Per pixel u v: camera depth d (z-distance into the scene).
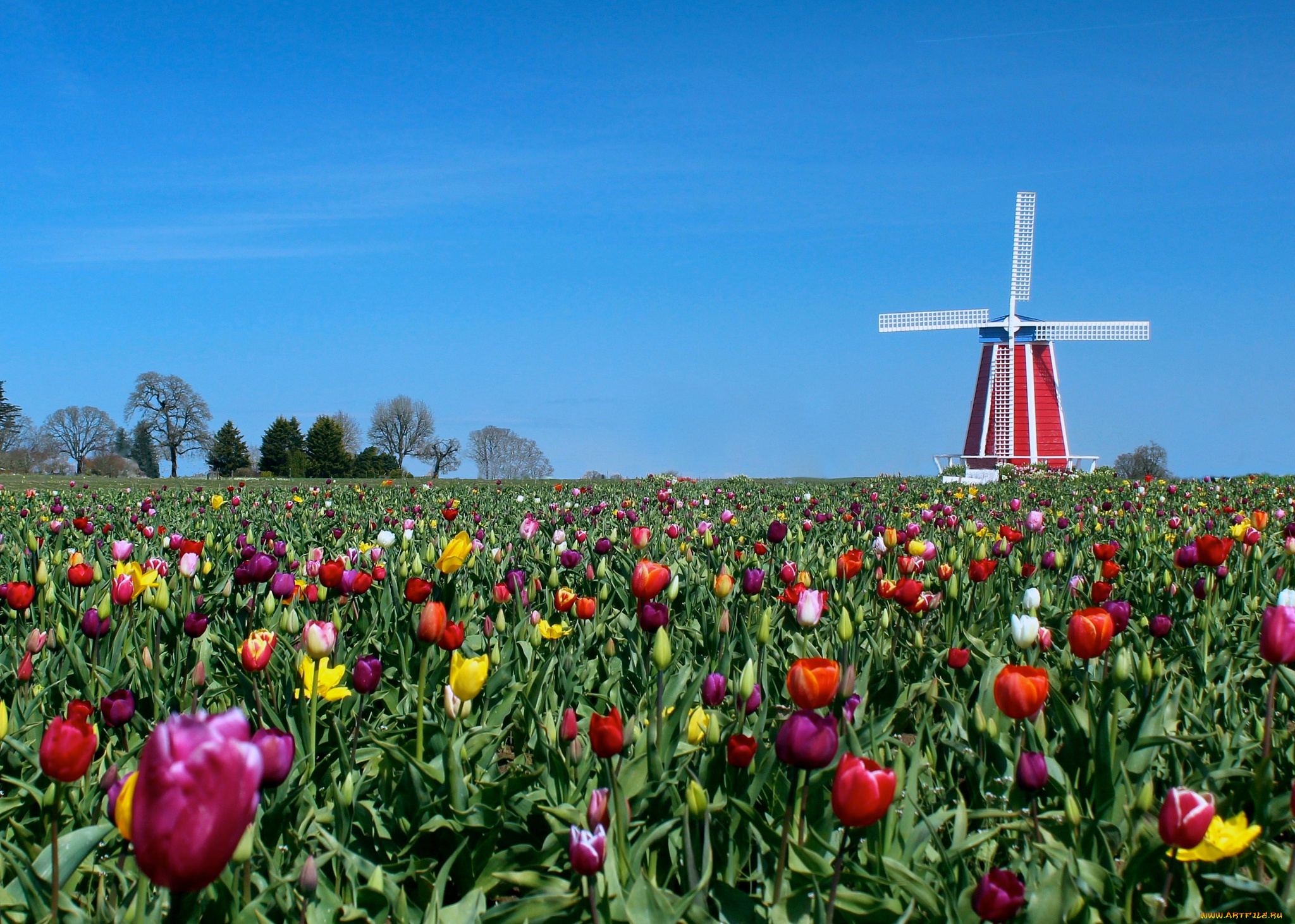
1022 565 7.45
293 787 3.34
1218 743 3.80
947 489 24.59
